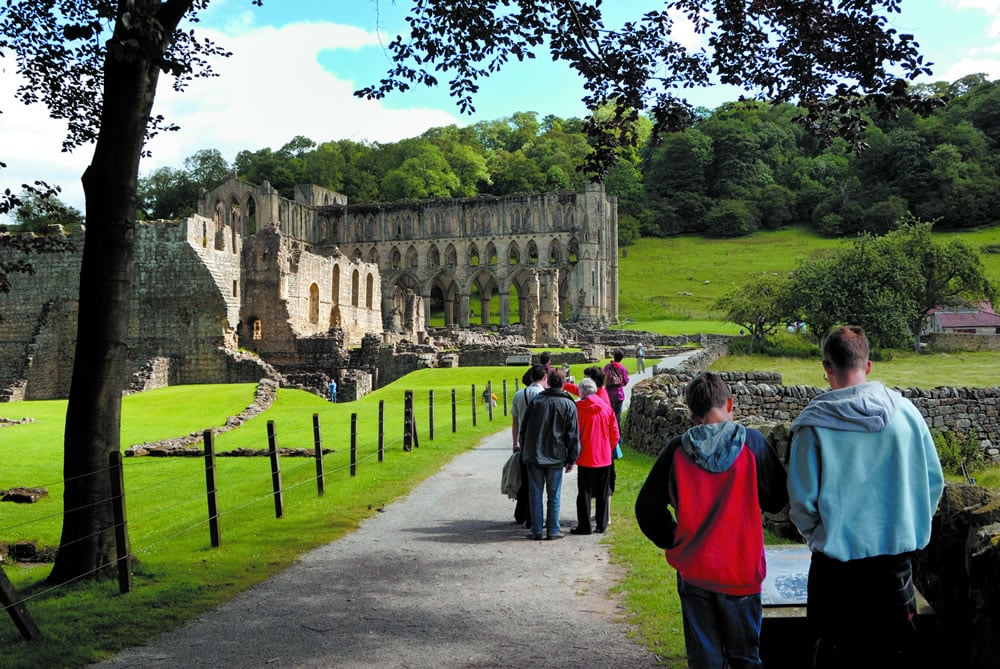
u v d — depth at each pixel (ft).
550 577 31.89
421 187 481.46
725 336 270.46
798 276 223.30
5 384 193.36
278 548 37.45
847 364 16.28
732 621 17.03
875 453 15.44
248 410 116.16
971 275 228.84
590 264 368.48
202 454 76.54
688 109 49.08
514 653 23.97
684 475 17.29
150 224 192.75
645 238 549.95
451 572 32.96
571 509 45.42
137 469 69.36
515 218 385.09
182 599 29.96
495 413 105.29
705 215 558.97
